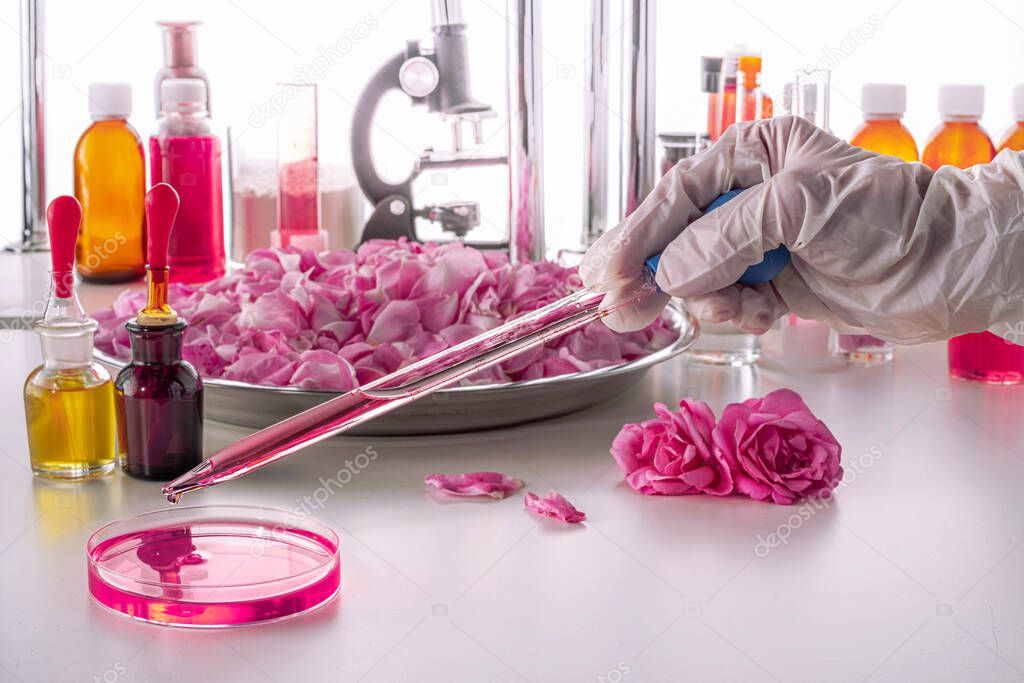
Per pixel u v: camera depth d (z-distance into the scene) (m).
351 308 0.92
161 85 1.35
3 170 1.75
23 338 1.15
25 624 0.57
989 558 0.65
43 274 1.33
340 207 1.45
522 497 0.75
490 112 1.35
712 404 0.94
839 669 0.53
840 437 0.86
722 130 1.13
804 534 0.69
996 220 0.73
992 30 1.79
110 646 0.55
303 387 0.81
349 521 0.70
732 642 0.55
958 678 0.52
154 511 0.66
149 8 1.80
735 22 1.82
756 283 0.78
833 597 0.60
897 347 1.18
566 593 0.61
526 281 0.94
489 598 0.60
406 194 1.42
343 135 1.79
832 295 0.77
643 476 0.75
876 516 0.71
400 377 0.65
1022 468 0.80
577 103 1.85
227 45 1.78
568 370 0.88
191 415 0.77
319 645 0.55
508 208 1.19
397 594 0.60
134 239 1.36
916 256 0.74
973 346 1.03
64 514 0.72
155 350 0.76
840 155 0.76
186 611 0.57
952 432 0.88
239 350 0.87
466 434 0.87
